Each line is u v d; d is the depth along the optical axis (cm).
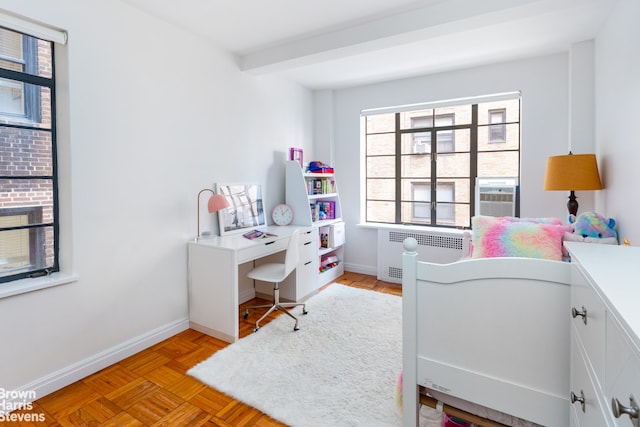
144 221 254
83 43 214
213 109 309
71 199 211
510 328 126
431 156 421
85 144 217
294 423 175
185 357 242
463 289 133
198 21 266
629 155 206
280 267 316
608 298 72
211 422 177
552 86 334
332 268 424
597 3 233
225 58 320
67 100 209
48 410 186
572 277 112
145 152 254
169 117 270
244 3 239
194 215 294
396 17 256
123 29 236
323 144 461
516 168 376
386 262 422
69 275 212
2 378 184
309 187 409
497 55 334
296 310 326
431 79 393
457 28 246
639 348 54
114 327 236
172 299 277
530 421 125
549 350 120
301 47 299
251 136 355
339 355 241
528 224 223
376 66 364
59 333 207
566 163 265
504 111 380
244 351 247
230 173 329
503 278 126
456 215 410
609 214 250
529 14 225
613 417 72
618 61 228
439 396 147
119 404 192
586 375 94
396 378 212
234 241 289
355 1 238
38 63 205
